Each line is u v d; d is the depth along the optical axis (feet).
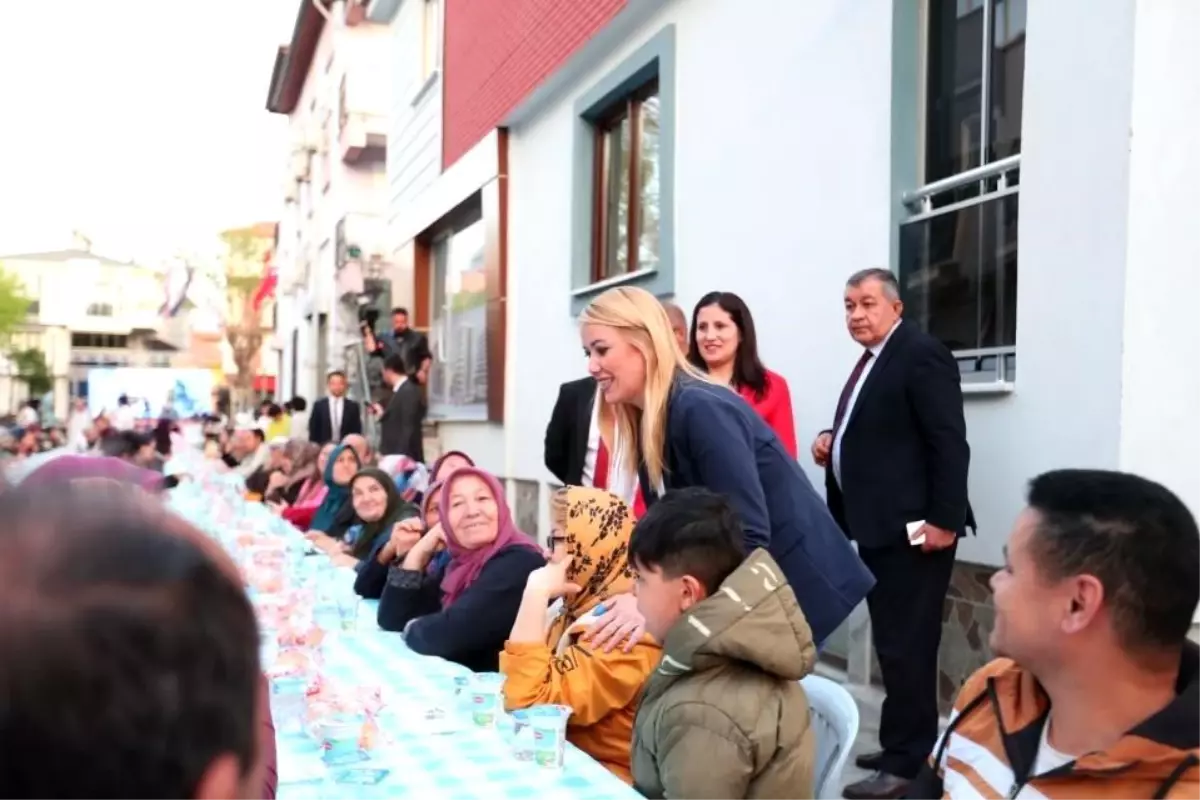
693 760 5.89
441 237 37.47
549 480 26.27
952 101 13.21
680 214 19.49
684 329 13.56
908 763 10.34
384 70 54.39
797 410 15.65
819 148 15.07
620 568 8.81
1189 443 9.97
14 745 1.57
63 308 176.45
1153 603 4.08
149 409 67.92
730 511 6.62
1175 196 9.82
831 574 8.23
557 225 25.76
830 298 14.83
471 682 7.57
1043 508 4.30
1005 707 4.85
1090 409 10.13
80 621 1.63
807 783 6.20
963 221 12.51
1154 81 9.67
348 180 56.65
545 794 5.76
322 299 65.67
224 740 1.77
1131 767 4.08
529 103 26.55
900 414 10.50
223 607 1.83
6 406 155.63
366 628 11.27
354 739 6.24
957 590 12.41
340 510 20.61
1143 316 9.75
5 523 1.79
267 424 53.31
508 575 9.85
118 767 1.63
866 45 13.97
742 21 17.13
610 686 7.48
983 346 12.23
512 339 29.17
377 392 38.78
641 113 22.17
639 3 20.13
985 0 12.58
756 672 6.16
